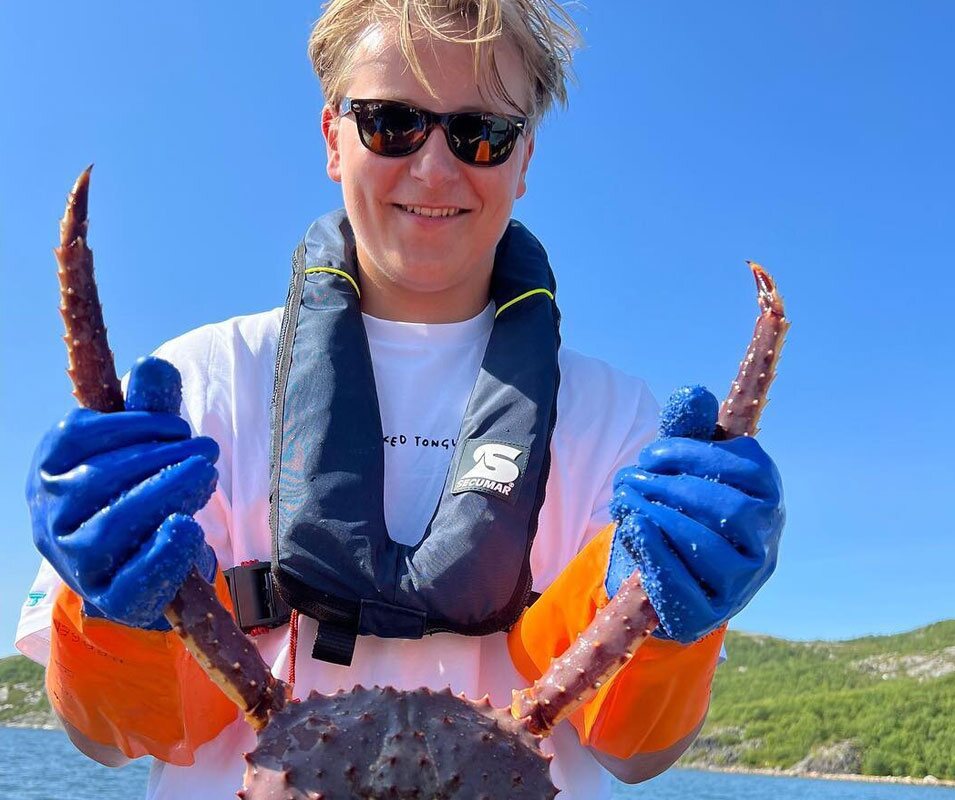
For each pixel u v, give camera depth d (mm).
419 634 2342
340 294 2729
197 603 1949
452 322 2869
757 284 2215
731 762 103562
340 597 2342
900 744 94500
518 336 2725
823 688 109938
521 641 2510
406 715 1901
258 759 1858
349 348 2633
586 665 2057
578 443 2809
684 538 1967
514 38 2656
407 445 2691
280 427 2543
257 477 2648
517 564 2412
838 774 94062
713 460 2039
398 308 2838
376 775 1792
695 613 1964
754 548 2016
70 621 2195
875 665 115750
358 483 2438
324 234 2945
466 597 2344
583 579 2400
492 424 2562
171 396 2037
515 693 2117
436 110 2518
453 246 2600
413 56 2477
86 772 64000
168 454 1945
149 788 2740
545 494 2643
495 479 2455
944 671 103875
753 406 2135
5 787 49469
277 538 2408
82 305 1992
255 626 2479
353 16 2643
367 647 2447
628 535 1993
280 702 2027
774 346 2148
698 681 2393
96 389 2000
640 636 2051
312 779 1791
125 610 1836
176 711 2281
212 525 2611
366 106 2525
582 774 2592
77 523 1893
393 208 2572
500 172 2588
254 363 2820
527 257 2969
